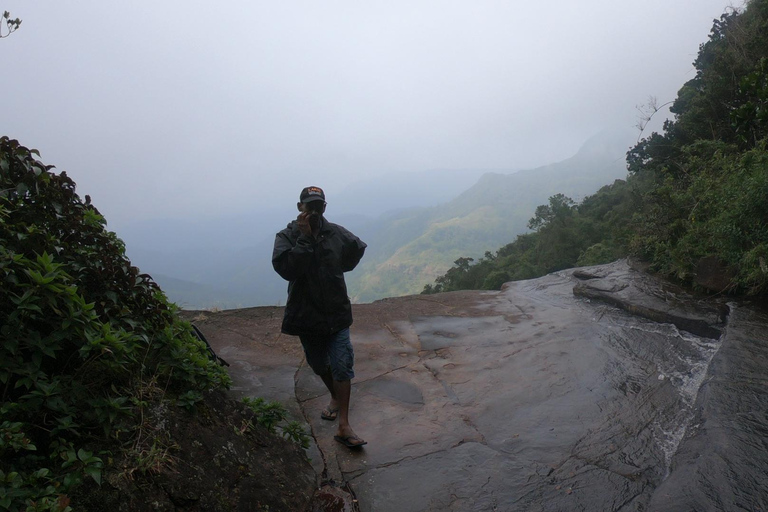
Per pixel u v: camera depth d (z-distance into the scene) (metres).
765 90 5.30
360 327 5.88
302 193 2.93
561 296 7.10
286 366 4.54
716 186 6.92
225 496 1.93
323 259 2.91
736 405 3.15
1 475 1.31
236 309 6.44
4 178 1.74
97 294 1.95
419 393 4.00
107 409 1.69
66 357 1.75
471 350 5.00
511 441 3.16
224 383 2.59
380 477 2.79
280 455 2.44
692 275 6.44
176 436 1.91
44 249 1.76
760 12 11.44
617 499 2.45
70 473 1.48
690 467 2.59
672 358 4.39
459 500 2.56
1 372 1.45
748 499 2.27
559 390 3.90
